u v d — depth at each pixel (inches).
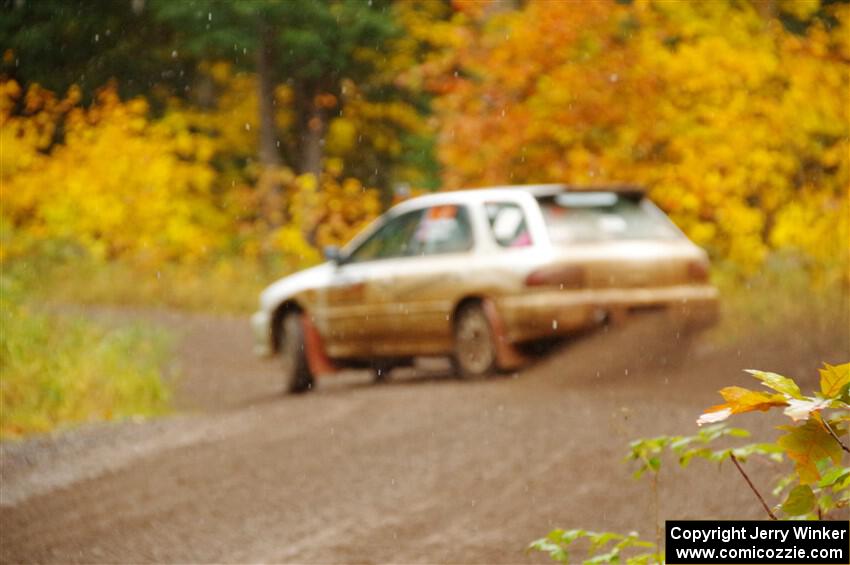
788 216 813.9
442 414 528.7
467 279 652.1
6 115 1348.4
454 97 987.9
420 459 454.3
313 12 1398.9
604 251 629.6
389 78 1509.6
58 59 1574.8
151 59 1614.2
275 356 748.6
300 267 1273.4
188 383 756.6
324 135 1626.5
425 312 673.6
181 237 1294.3
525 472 422.9
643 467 228.2
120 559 364.2
